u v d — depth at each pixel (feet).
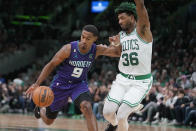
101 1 82.48
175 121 39.47
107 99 18.15
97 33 18.17
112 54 18.67
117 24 61.77
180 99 39.29
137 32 17.61
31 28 90.27
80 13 85.87
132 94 17.62
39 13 92.63
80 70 18.76
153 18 58.54
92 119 17.87
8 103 54.24
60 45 77.46
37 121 36.29
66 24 89.15
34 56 83.97
